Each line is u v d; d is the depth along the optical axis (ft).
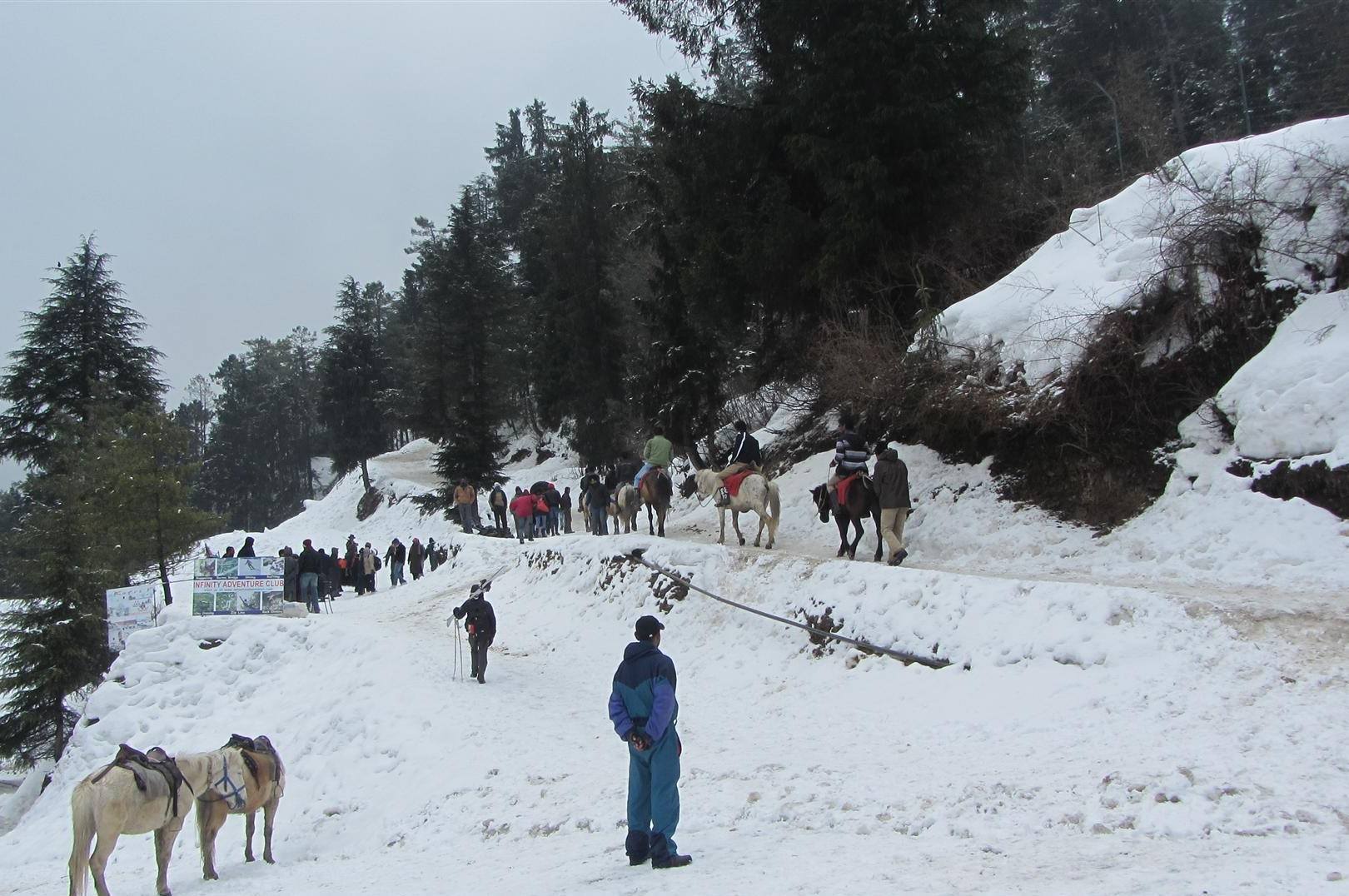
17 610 94.12
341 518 217.97
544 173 247.50
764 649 49.65
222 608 75.56
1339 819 20.76
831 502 58.29
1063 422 56.49
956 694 37.45
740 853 23.86
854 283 80.48
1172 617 34.99
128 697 66.08
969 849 21.75
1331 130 53.26
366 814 43.62
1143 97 98.58
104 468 106.93
